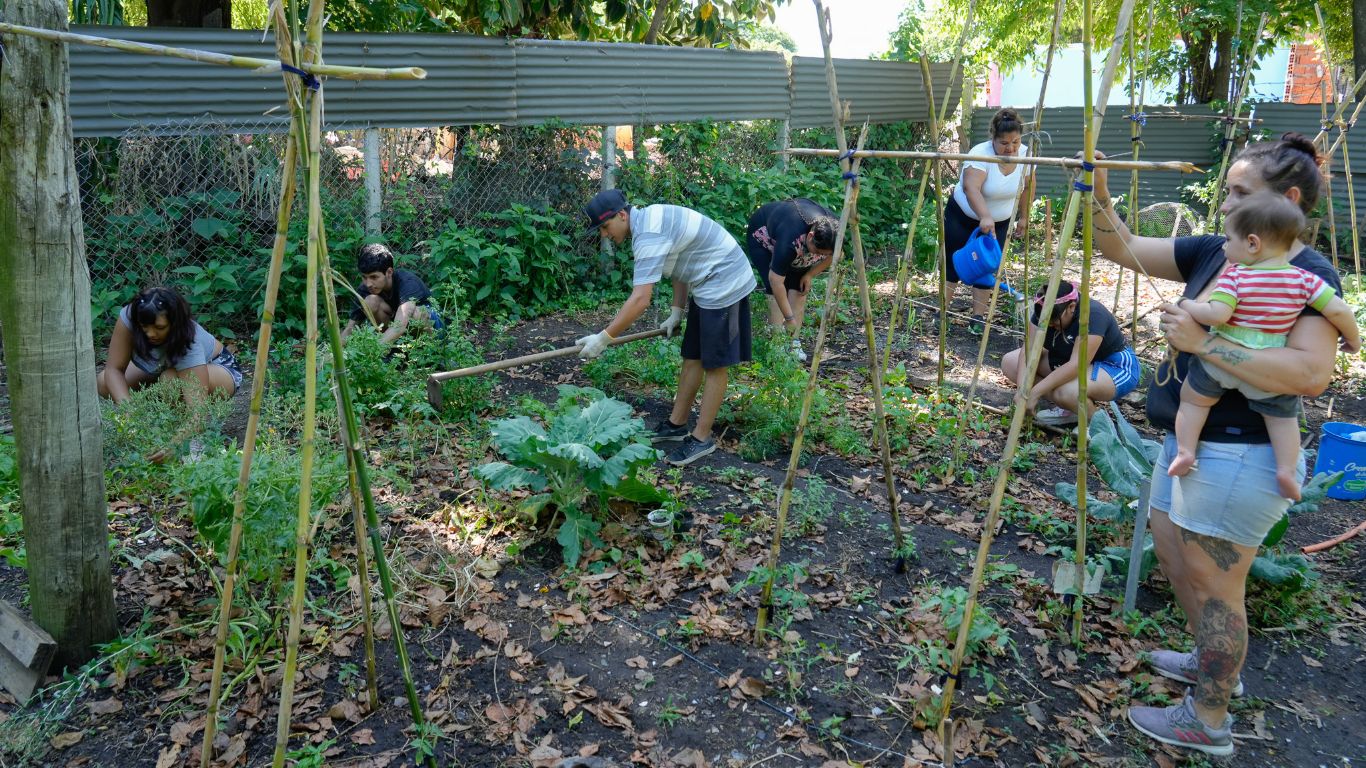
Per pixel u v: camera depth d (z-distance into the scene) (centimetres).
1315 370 246
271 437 441
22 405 296
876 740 300
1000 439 555
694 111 1000
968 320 820
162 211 709
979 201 733
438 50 792
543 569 394
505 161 882
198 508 324
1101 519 440
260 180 732
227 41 693
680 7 1123
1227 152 725
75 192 290
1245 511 261
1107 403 569
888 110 1294
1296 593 382
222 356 561
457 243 796
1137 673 335
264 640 337
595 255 936
